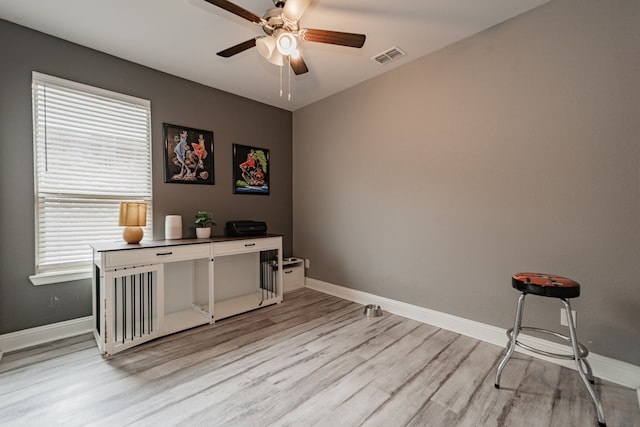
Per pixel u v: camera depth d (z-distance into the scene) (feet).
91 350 6.86
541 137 6.45
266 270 11.57
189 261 9.70
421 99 8.55
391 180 9.39
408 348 7.06
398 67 9.09
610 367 5.67
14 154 6.89
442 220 8.18
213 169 10.44
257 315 9.29
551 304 6.40
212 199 10.43
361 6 6.37
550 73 6.29
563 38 6.11
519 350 6.82
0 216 6.75
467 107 7.60
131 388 5.45
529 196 6.65
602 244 5.77
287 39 5.40
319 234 11.96
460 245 7.84
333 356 6.67
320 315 9.29
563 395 5.27
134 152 8.68
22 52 6.95
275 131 12.45
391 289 9.52
